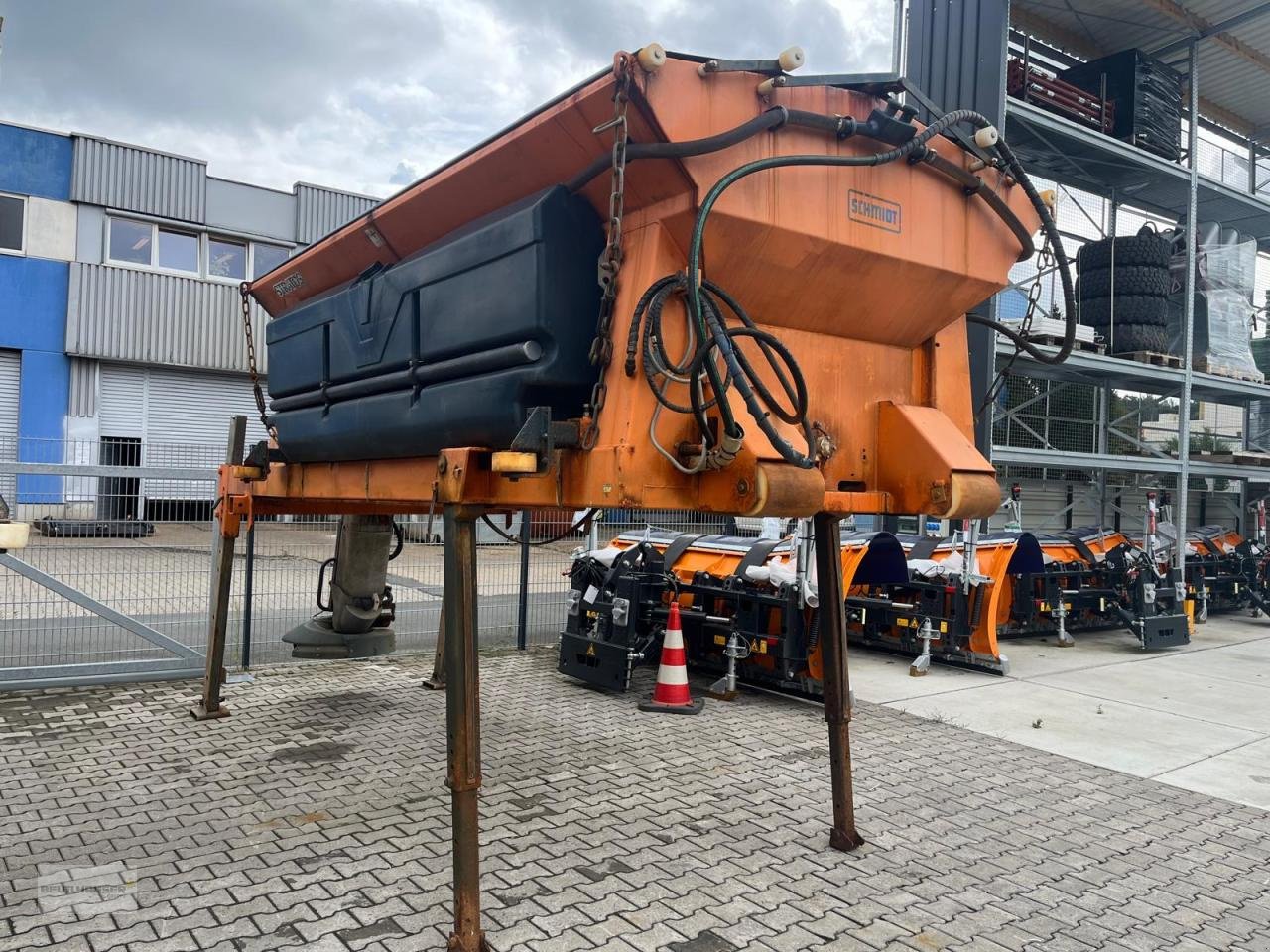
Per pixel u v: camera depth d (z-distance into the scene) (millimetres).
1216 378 12469
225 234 20906
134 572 6582
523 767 4871
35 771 4555
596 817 4129
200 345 20469
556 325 3045
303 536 7566
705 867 3605
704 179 2891
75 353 19062
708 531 10141
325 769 4672
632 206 3121
